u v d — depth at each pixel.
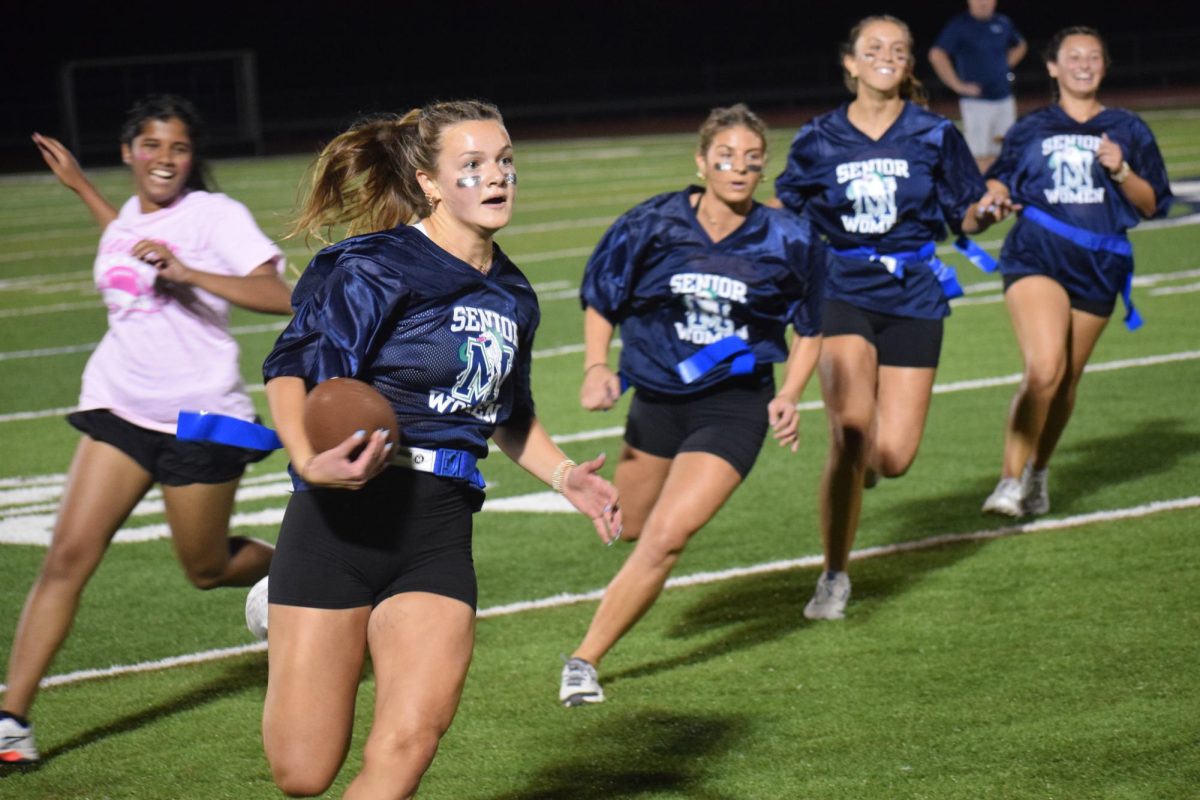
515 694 13.20
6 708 11.90
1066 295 17.83
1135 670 12.93
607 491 9.73
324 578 8.97
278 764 8.98
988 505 17.94
